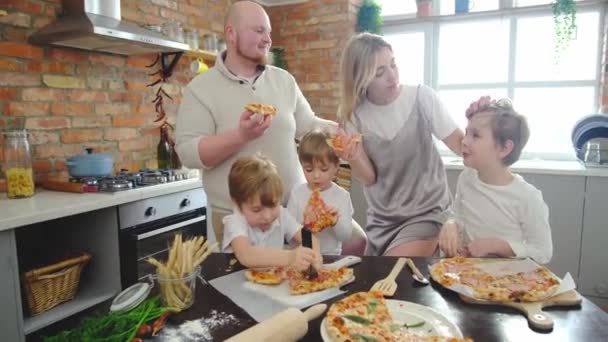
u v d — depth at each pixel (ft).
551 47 10.32
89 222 7.10
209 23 11.35
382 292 3.04
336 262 3.69
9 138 6.50
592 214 8.65
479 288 2.92
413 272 3.43
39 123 7.54
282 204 5.69
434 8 11.69
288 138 5.70
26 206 6.00
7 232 5.31
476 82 11.32
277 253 3.59
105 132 8.73
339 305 2.73
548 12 10.17
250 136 4.79
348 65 5.11
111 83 8.79
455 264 3.43
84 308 6.52
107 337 2.44
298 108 6.25
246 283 3.32
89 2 7.36
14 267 5.41
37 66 7.46
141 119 9.52
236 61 5.56
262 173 4.06
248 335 2.26
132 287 3.13
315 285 3.16
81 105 8.23
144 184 7.65
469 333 2.49
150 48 8.27
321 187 5.11
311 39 12.48
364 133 5.31
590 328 2.51
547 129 10.64
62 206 5.98
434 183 5.24
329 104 12.46
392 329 2.49
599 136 8.98
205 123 5.41
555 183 8.89
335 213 4.68
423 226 5.10
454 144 5.01
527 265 3.37
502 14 10.67
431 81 11.84
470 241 4.22
